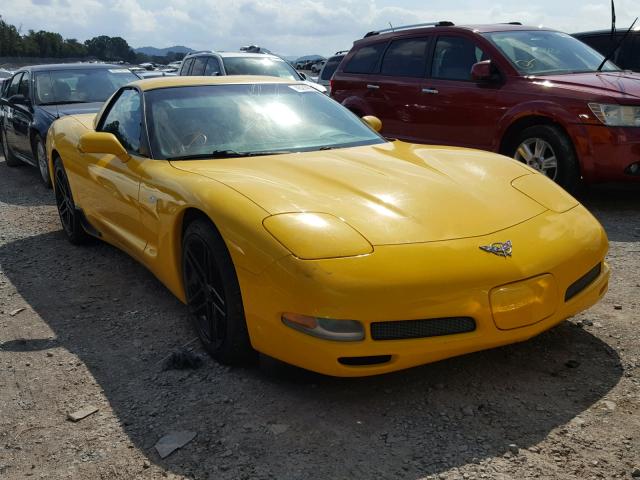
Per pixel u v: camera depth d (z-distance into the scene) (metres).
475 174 3.43
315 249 2.66
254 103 4.29
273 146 3.91
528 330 2.77
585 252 3.01
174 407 2.87
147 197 3.73
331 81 8.70
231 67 11.69
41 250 5.51
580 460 2.38
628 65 8.97
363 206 2.95
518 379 2.97
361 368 2.63
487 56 6.85
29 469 2.50
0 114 10.23
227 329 3.03
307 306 2.60
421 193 3.11
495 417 2.68
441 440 2.54
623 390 2.84
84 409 2.89
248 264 2.79
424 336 2.62
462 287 2.63
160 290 4.39
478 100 6.77
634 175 5.80
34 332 3.79
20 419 2.86
